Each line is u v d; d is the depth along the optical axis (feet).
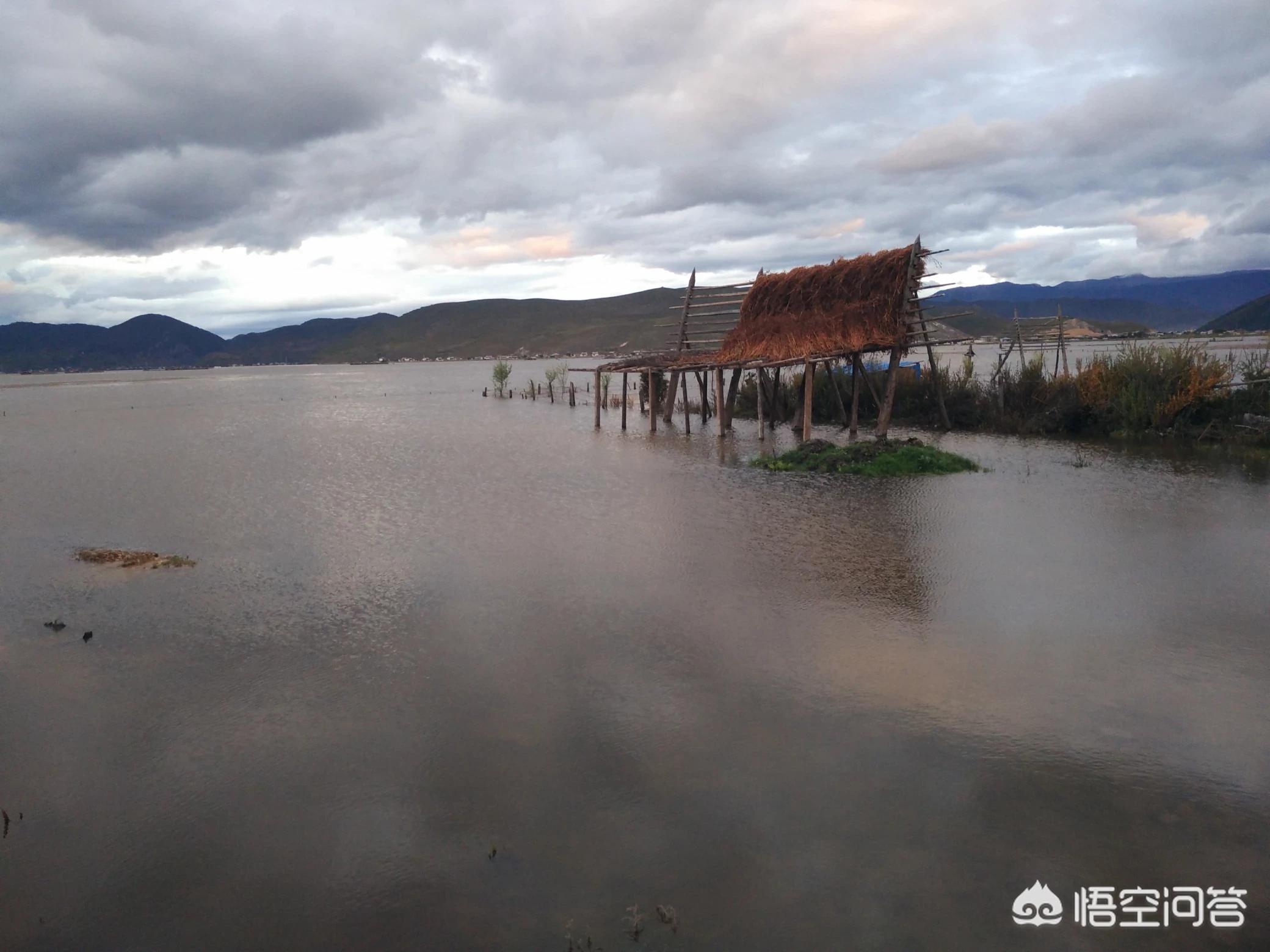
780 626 33.27
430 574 41.78
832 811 21.06
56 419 147.54
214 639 33.68
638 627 33.58
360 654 31.73
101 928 17.87
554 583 39.68
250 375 481.87
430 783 22.79
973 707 26.21
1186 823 20.40
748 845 19.84
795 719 25.68
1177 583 37.27
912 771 22.75
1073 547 43.09
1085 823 20.45
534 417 128.67
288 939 17.40
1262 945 16.56
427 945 17.12
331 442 100.68
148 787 23.09
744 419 111.24
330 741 25.17
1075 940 16.76
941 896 18.06
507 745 24.59
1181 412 79.92
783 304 87.71
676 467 72.28
